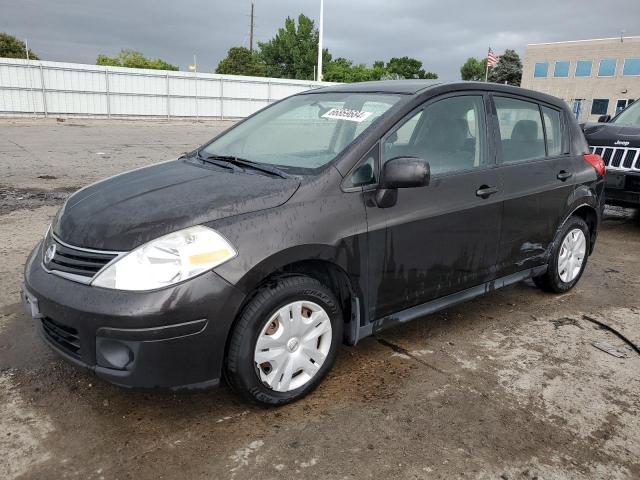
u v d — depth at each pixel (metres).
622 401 3.06
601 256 5.87
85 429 2.70
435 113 3.48
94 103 28.41
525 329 3.97
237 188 2.88
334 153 3.13
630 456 2.60
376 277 3.11
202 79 31.09
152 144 16.34
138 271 2.44
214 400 2.96
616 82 50.94
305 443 2.62
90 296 2.45
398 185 2.95
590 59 52.41
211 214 2.63
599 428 2.81
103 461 2.48
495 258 3.81
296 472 2.43
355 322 3.11
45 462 2.46
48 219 6.70
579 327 4.03
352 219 2.94
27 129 20.50
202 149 3.92
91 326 2.44
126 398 2.96
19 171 10.36
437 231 3.35
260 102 33.34
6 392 2.99
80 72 27.58
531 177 3.98
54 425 2.72
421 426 2.78
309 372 2.93
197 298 2.45
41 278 2.67
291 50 60.03
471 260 3.62
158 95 30.06
